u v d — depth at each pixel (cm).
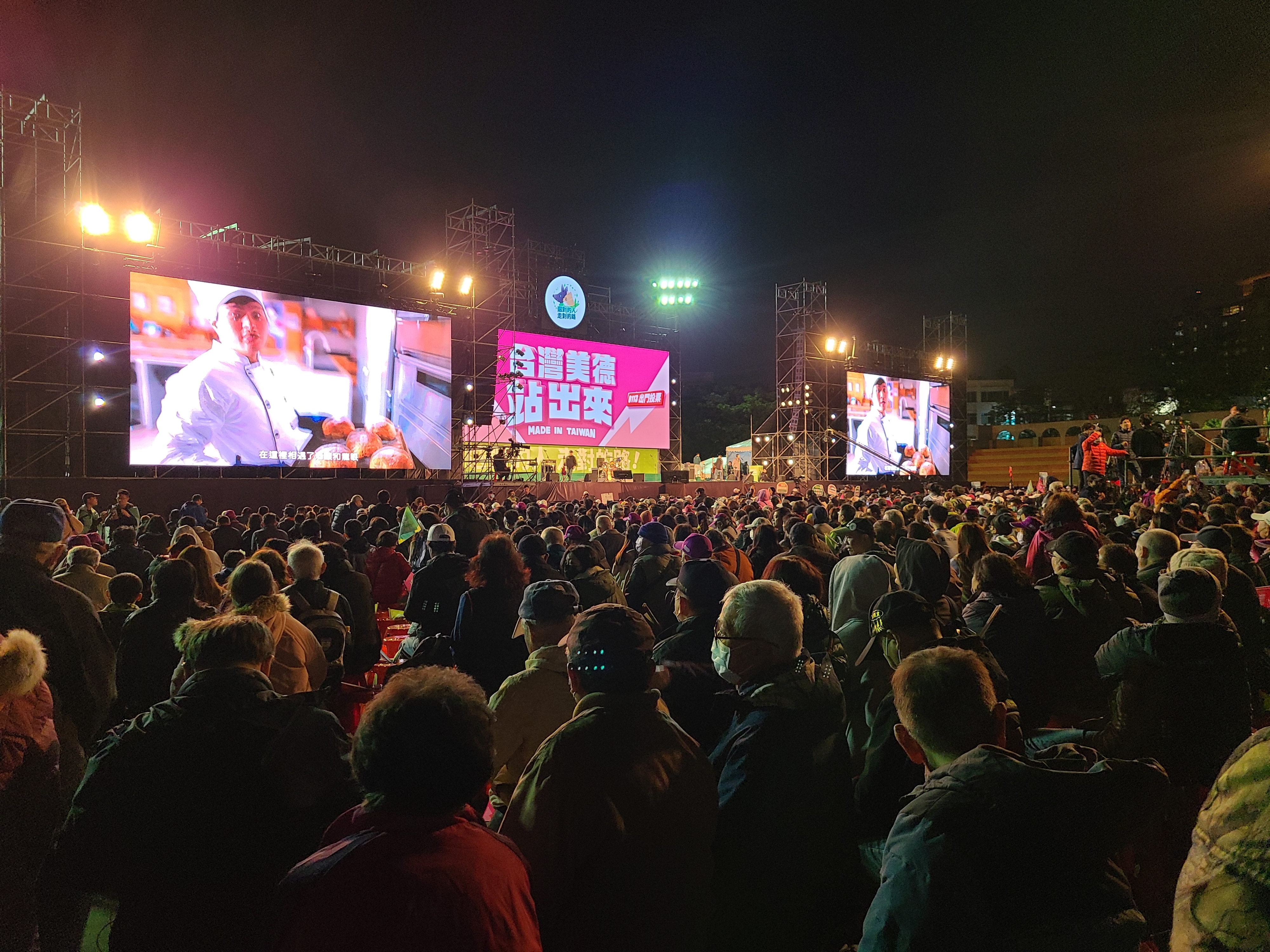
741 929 237
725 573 362
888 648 308
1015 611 386
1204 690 306
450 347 2439
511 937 146
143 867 208
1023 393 6000
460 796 151
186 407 1950
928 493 1681
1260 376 4312
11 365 1847
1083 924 165
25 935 246
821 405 3247
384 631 859
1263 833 100
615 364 3039
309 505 1967
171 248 2081
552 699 281
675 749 215
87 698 334
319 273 2683
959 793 173
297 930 142
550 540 686
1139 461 1641
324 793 221
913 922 163
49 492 1642
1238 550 557
